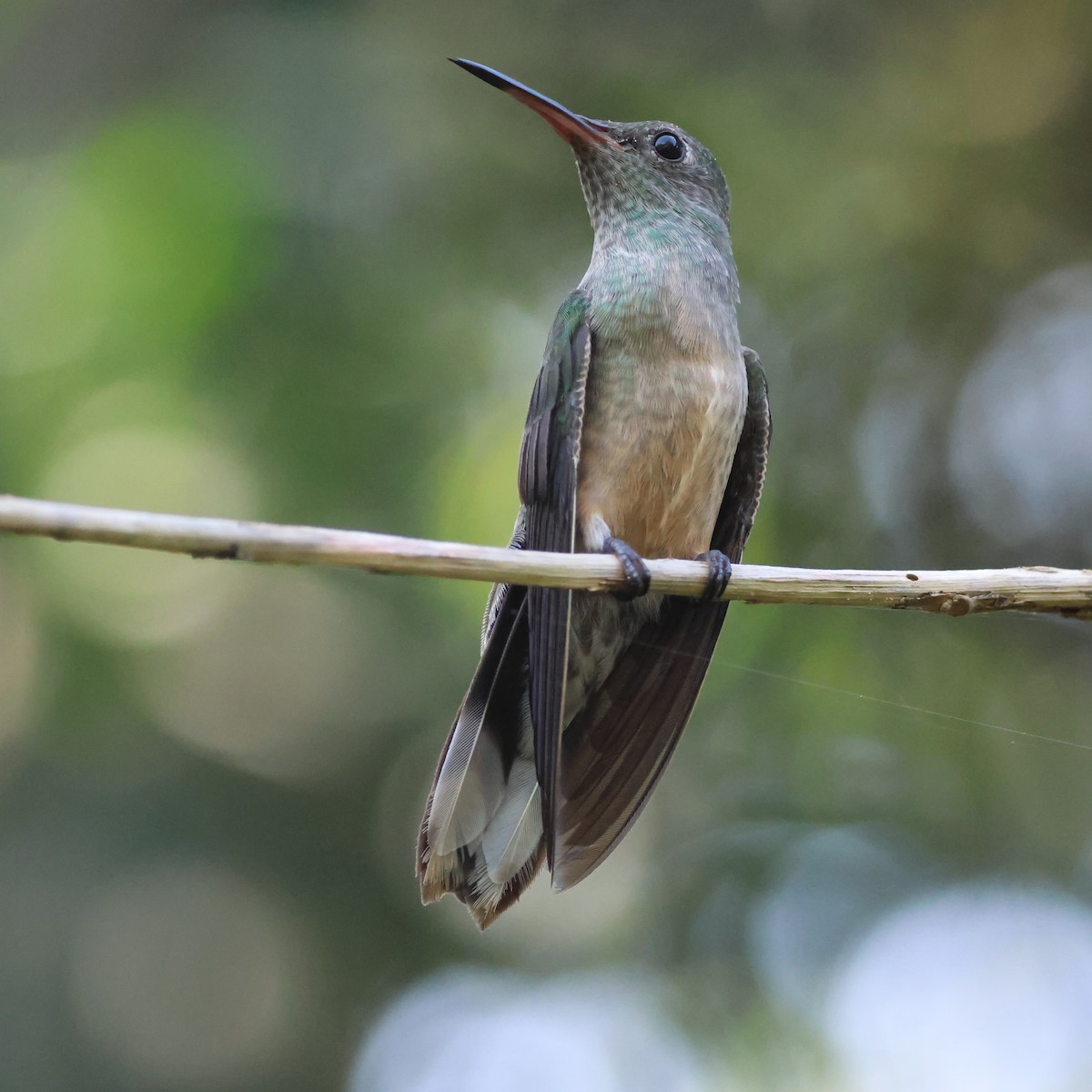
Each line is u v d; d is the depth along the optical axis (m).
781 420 10.89
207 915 11.02
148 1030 10.84
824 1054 9.93
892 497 10.95
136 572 11.69
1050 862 10.12
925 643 10.40
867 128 11.06
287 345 10.53
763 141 11.03
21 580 11.41
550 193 11.16
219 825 11.20
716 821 10.45
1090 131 10.91
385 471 10.48
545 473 7.69
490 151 11.12
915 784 10.27
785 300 11.07
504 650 7.21
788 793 10.34
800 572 6.62
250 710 11.55
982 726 10.29
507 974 11.08
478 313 10.98
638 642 7.79
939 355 11.10
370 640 11.54
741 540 8.20
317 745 11.41
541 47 11.18
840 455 10.89
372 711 11.33
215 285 10.49
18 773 11.09
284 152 10.77
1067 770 10.22
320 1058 10.78
